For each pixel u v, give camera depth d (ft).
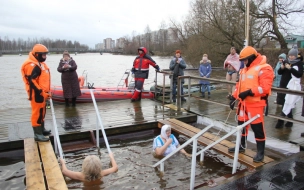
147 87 53.21
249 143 16.89
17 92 53.52
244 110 12.79
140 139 18.60
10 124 19.03
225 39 73.36
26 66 14.76
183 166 14.14
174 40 111.34
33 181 11.25
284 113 17.90
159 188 11.88
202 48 77.77
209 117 20.83
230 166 14.17
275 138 15.89
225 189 10.18
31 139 16.08
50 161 13.21
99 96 27.22
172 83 26.35
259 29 64.13
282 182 10.61
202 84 28.96
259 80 12.02
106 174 12.92
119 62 152.25
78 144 17.30
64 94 24.14
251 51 12.15
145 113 22.44
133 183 12.30
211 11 72.84
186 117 21.21
